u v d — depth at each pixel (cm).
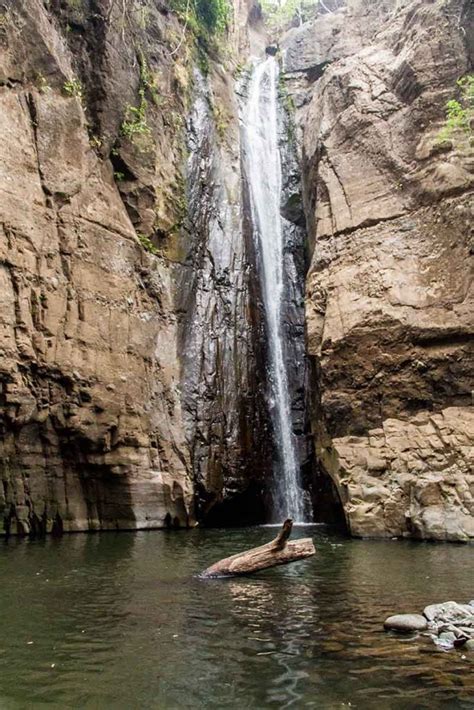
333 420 1609
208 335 1908
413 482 1351
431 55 1747
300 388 2128
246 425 1878
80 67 1706
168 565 935
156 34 2050
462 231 1539
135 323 1670
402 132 1778
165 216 1892
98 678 443
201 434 1758
